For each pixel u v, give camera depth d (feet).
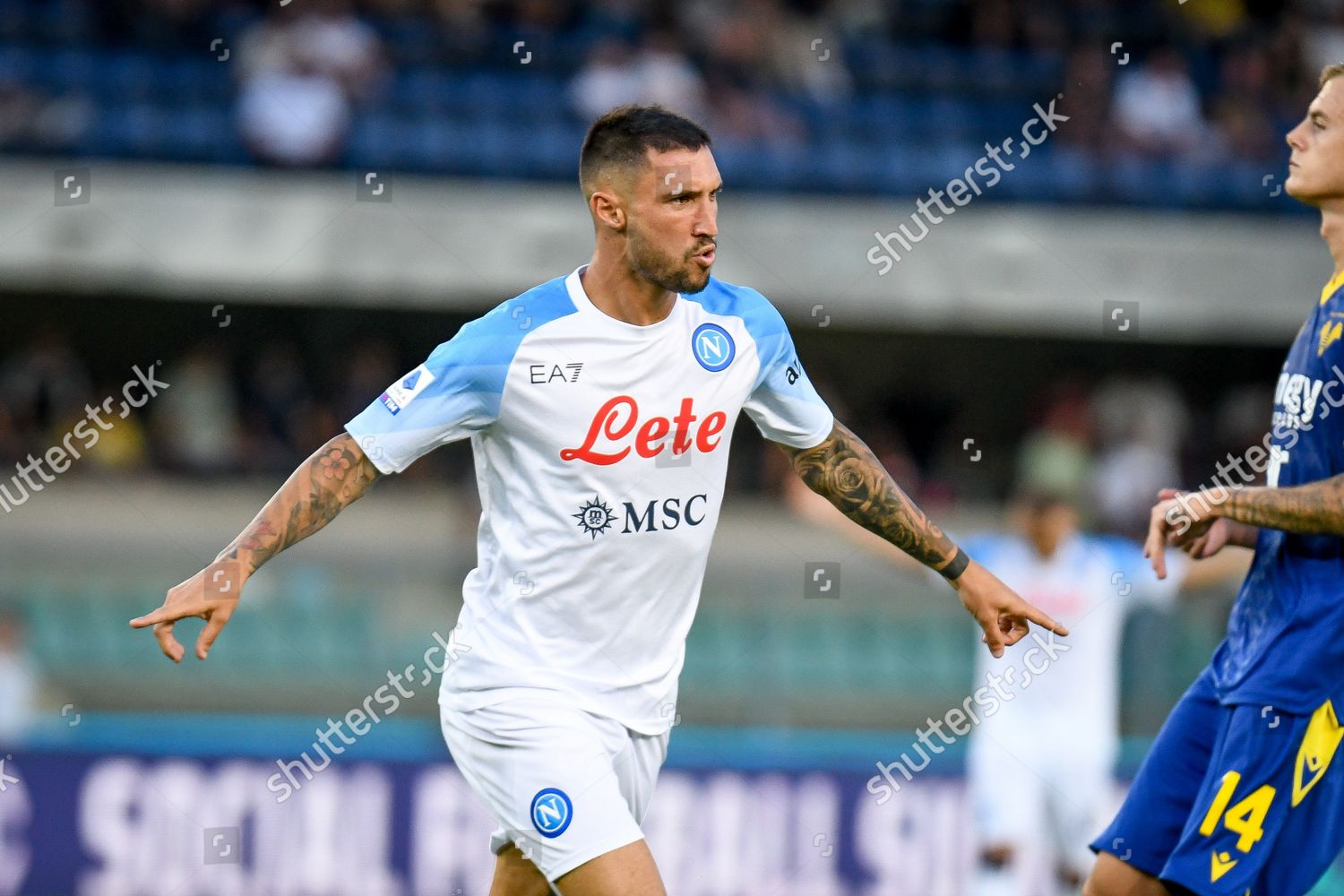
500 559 42.75
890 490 45.52
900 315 159.84
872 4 181.57
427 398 40.83
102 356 175.83
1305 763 42.42
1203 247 164.55
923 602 137.59
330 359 178.09
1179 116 172.65
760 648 133.39
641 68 163.63
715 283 43.57
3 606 134.10
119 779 88.79
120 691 127.44
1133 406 174.50
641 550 41.91
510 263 152.87
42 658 129.80
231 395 168.04
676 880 90.27
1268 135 174.19
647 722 43.39
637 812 44.83
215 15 165.17
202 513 148.46
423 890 89.35
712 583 147.74
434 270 151.94
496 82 168.66
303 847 89.25
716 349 42.06
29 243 146.10
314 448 158.81
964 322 173.37
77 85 158.92
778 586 147.54
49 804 88.17
